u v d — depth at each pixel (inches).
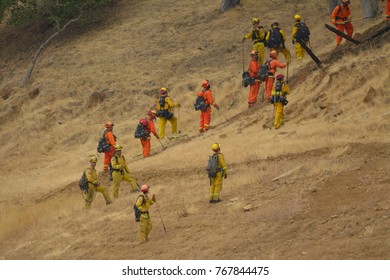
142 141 3243.1
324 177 2082.9
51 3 5216.5
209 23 5022.1
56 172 3801.7
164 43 4931.1
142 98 4389.8
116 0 5821.9
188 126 3806.6
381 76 2854.3
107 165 3142.2
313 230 1680.6
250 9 5054.1
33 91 4771.2
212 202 2151.8
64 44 5305.1
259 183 2230.6
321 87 3068.4
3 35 5826.8
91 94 4537.4
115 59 4889.3
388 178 1926.7
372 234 1534.2
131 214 2294.5
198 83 4279.0
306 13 4753.9
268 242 1690.5
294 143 2549.2
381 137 2416.3
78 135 4279.0
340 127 2623.0
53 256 2048.5
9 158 4286.4
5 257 2161.7
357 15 4347.9
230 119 3378.4
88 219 2365.9
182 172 2674.7
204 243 1800.0
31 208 2886.3
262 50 3454.7
